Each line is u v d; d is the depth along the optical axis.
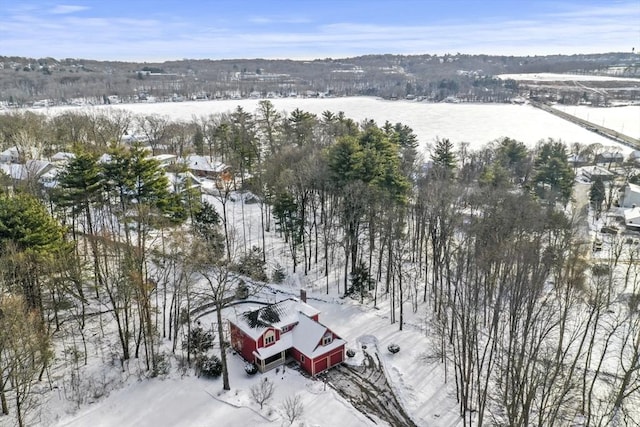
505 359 43.09
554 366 35.38
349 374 43.84
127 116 146.62
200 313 51.66
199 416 36.75
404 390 41.69
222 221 71.56
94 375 39.53
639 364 31.89
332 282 59.62
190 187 65.94
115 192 52.81
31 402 34.22
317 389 41.22
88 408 36.47
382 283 59.62
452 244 59.06
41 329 36.72
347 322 51.84
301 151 76.81
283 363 44.78
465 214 65.56
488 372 33.66
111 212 53.12
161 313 49.56
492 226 47.97
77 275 41.75
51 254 39.47
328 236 64.31
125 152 52.03
